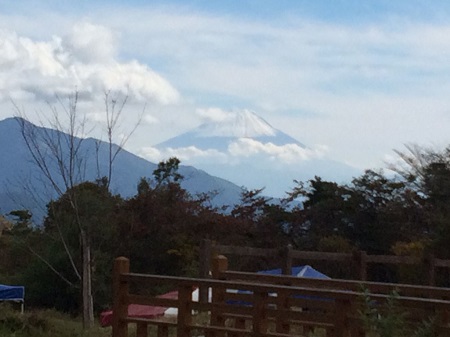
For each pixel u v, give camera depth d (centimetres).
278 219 3303
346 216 3256
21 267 2869
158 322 1073
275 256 1888
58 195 1980
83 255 1755
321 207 3303
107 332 1497
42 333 1432
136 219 2825
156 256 2822
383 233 3170
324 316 945
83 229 1888
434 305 859
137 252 2809
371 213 3219
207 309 1032
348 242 2983
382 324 739
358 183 3294
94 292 2433
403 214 3152
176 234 2864
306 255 1909
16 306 2192
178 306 1052
